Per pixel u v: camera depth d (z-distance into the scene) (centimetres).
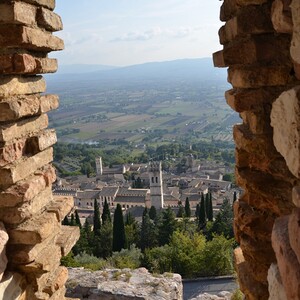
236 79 404
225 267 2511
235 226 439
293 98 227
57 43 471
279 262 231
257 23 378
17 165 404
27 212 408
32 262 416
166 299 855
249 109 396
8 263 412
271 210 400
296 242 209
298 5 240
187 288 2312
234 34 394
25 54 405
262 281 404
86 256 2395
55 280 453
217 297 1131
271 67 381
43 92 474
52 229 433
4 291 388
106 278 961
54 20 461
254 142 396
